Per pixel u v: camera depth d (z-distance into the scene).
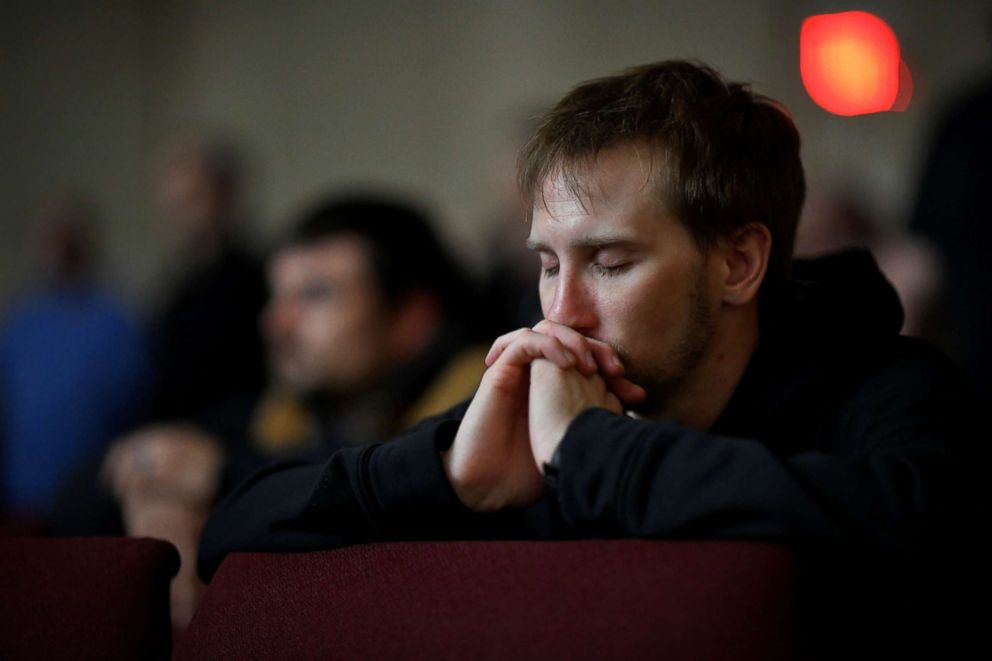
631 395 3.20
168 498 5.50
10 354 9.89
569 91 3.51
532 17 14.07
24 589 3.35
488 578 2.87
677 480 2.77
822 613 2.71
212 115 15.33
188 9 15.56
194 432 5.84
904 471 2.82
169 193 9.52
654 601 2.67
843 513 2.71
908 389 3.21
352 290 6.02
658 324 3.25
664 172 3.26
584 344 3.18
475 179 14.23
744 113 3.48
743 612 2.60
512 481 3.21
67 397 9.61
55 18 15.64
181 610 5.37
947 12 12.39
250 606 3.14
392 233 6.12
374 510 3.17
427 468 3.15
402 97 14.69
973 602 2.98
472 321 6.20
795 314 3.50
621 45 13.66
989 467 3.08
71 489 5.86
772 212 3.47
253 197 14.97
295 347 6.16
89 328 9.77
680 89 3.43
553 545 2.86
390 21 14.80
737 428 3.40
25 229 15.27
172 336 8.43
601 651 2.67
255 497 3.51
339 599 3.02
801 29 12.95
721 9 13.25
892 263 6.94
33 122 15.51
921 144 11.77
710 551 2.68
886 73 12.47
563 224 3.25
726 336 3.41
